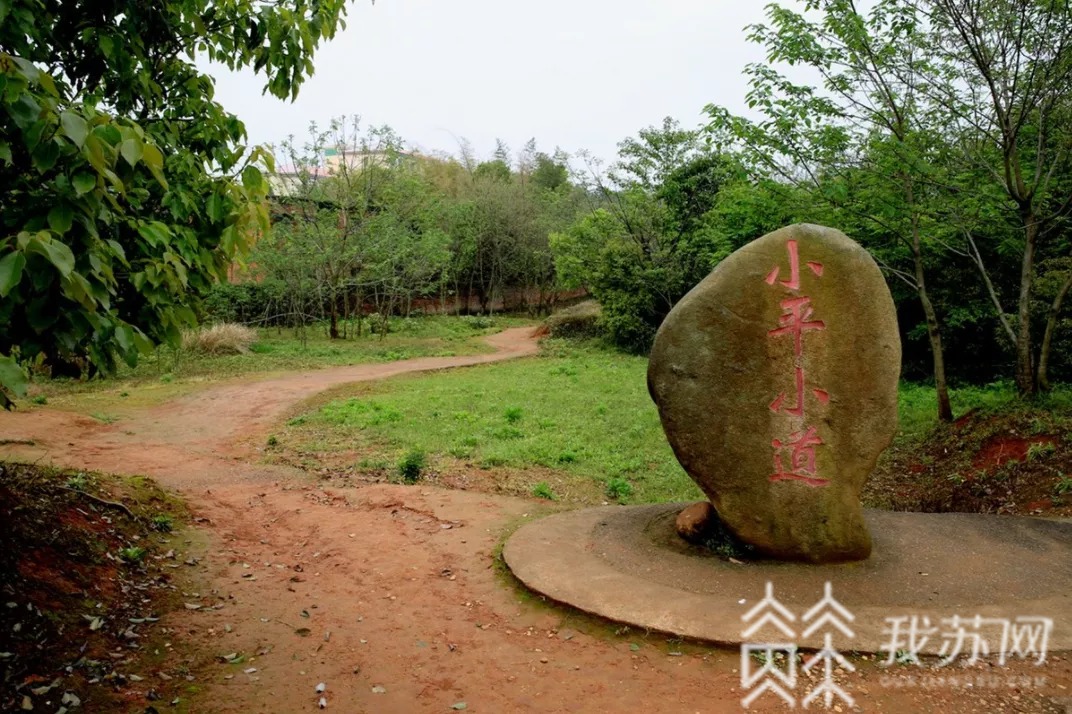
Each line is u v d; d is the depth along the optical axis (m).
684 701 3.96
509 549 6.12
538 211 37.78
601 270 23.45
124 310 3.91
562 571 5.61
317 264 23.67
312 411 13.40
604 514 7.12
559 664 4.43
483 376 18.03
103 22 4.18
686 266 22.73
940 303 14.56
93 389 15.52
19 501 5.35
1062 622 4.58
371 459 9.78
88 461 9.59
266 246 23.22
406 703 3.99
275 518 7.32
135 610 4.86
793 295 5.66
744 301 5.68
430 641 4.75
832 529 5.56
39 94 3.06
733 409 5.68
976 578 5.24
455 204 33.16
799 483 5.61
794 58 9.96
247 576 5.77
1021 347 9.88
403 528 6.95
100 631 4.46
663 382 5.82
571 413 12.72
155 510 6.82
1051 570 5.38
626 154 23.77
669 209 22.95
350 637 4.78
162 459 10.05
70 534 5.34
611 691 4.10
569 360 21.67
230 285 26.14
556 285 36.91
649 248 23.56
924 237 11.29
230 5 4.78
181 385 16.11
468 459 9.73
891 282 15.24
